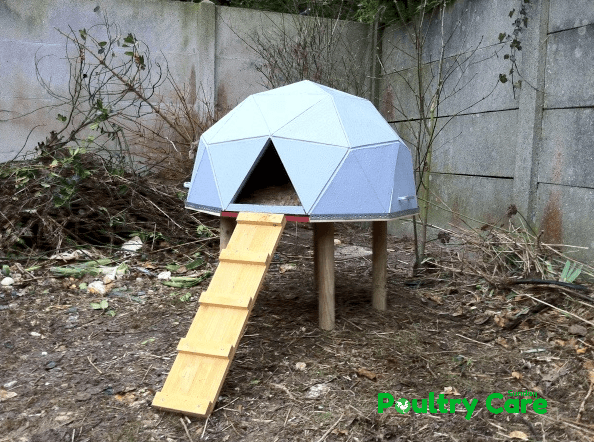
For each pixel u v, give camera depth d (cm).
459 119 583
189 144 659
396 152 348
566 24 456
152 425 258
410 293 437
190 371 277
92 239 536
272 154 398
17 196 518
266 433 253
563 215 462
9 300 409
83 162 568
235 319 290
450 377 301
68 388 289
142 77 665
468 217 529
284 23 715
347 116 343
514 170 509
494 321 377
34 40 625
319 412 268
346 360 317
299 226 681
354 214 325
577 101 446
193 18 676
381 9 664
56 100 638
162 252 527
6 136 624
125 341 345
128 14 654
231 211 344
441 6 600
